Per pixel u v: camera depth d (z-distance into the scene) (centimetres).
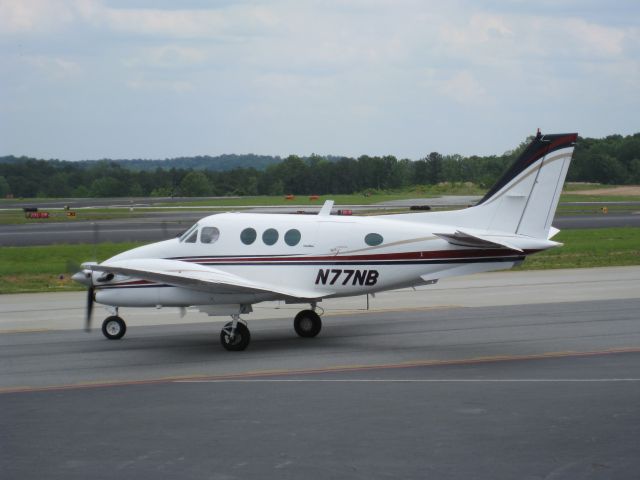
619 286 2783
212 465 973
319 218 1855
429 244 1778
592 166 15650
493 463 966
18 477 942
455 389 1345
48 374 1508
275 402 1270
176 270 1742
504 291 2702
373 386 1374
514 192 1798
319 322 1895
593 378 1416
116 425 1149
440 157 17988
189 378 1460
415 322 2094
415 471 943
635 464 959
